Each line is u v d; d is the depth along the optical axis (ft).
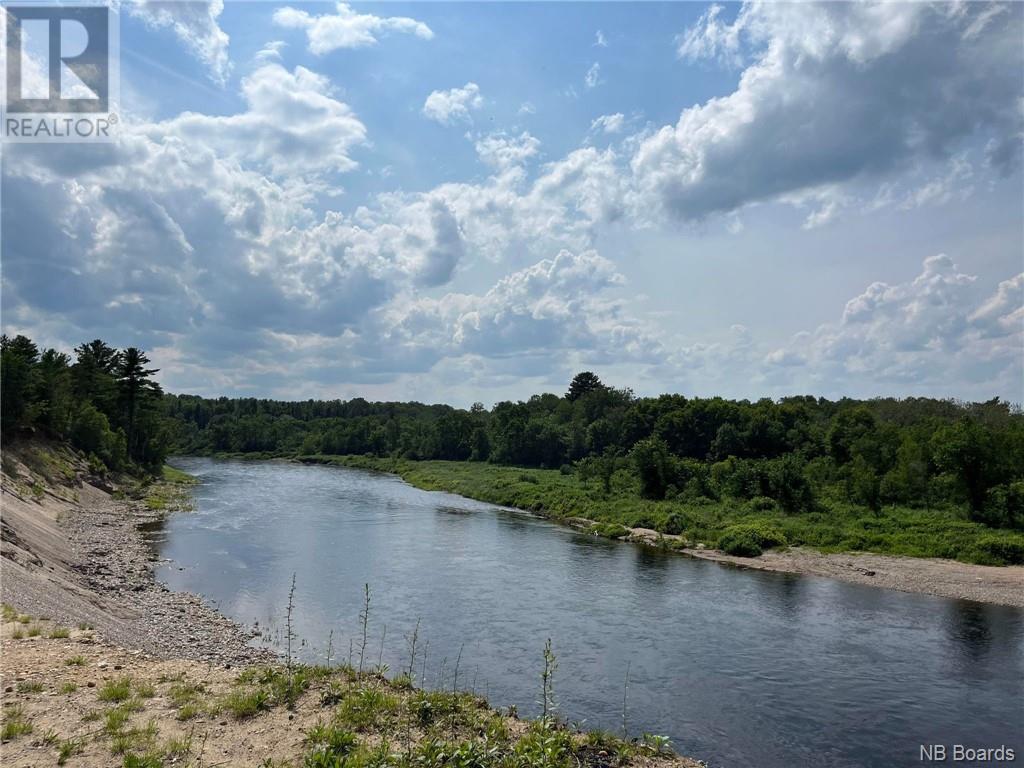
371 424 499.10
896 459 203.62
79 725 34.09
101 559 107.76
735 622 85.15
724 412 286.87
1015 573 119.55
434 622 80.48
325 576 103.71
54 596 65.26
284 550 124.57
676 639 77.05
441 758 31.24
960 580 114.11
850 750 50.67
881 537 144.56
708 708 57.72
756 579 113.50
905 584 111.65
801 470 194.80
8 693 37.52
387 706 38.93
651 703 58.39
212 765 30.60
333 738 32.86
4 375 179.73
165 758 30.83
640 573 115.03
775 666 68.80
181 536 136.87
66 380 229.04
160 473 271.69
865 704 59.41
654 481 214.48
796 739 52.26
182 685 40.91
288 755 31.96
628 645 74.08
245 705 37.27
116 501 188.14
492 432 411.34
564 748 35.32
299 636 73.26
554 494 221.25
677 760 36.68
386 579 102.63
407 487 277.85
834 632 81.97
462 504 219.20
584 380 496.23
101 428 227.20
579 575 111.14
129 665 45.11
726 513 176.55
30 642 48.03
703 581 110.32
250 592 92.22
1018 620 89.81
